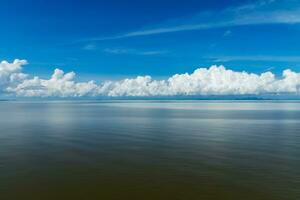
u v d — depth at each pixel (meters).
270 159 34.50
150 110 167.62
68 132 59.16
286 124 77.50
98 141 47.66
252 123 80.81
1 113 132.50
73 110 166.00
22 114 123.94
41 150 40.09
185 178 27.31
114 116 110.81
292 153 37.81
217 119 95.50
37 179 27.17
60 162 33.34
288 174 28.39
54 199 22.66
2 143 45.56
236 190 24.27
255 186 25.16
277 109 182.25
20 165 32.00
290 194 23.41
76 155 36.94
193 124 77.50
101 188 24.83
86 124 77.12
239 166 31.34
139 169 30.39
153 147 42.25
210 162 33.19
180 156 36.25
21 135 54.69
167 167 31.09
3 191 24.22
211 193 23.69
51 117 104.62
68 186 25.34
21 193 23.83
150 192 23.95
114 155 36.91
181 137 52.38
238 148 41.34
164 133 58.03
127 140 48.56
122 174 28.67
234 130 63.47
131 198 22.78
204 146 43.03
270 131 61.44
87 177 27.78
